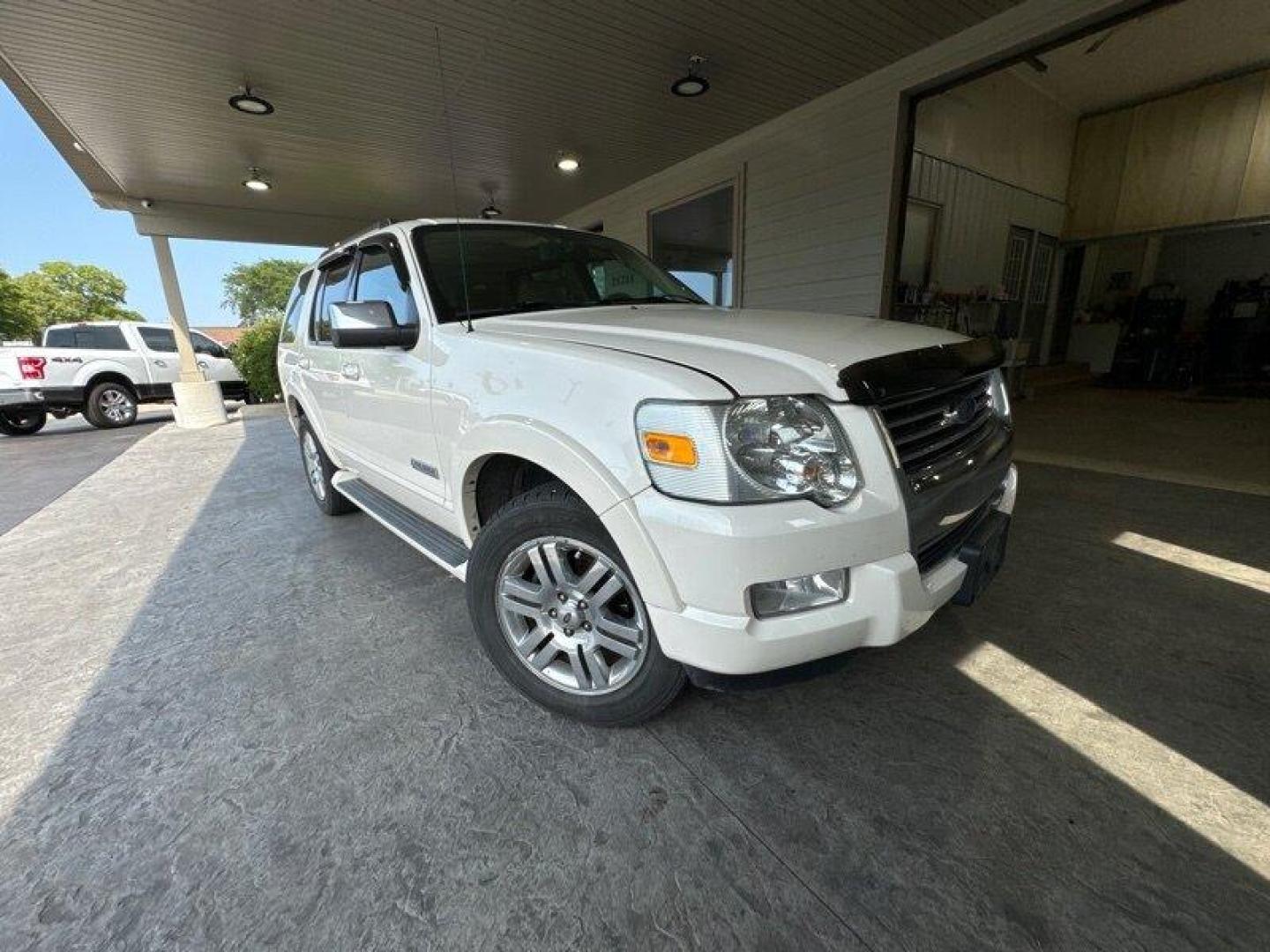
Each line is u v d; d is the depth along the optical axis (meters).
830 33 4.13
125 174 6.89
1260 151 7.54
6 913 1.24
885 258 4.93
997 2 3.78
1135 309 9.63
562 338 1.74
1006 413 2.09
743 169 6.00
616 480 1.42
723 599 1.31
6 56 4.18
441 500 2.19
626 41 4.19
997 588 2.51
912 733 1.70
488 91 4.93
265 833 1.43
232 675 2.11
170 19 3.76
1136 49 6.98
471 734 1.76
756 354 1.49
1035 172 8.45
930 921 1.17
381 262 2.60
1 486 5.69
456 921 1.20
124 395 10.13
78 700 1.99
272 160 6.51
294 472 5.55
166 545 3.58
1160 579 2.56
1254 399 7.67
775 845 1.35
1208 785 1.48
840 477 1.34
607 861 1.33
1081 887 1.23
